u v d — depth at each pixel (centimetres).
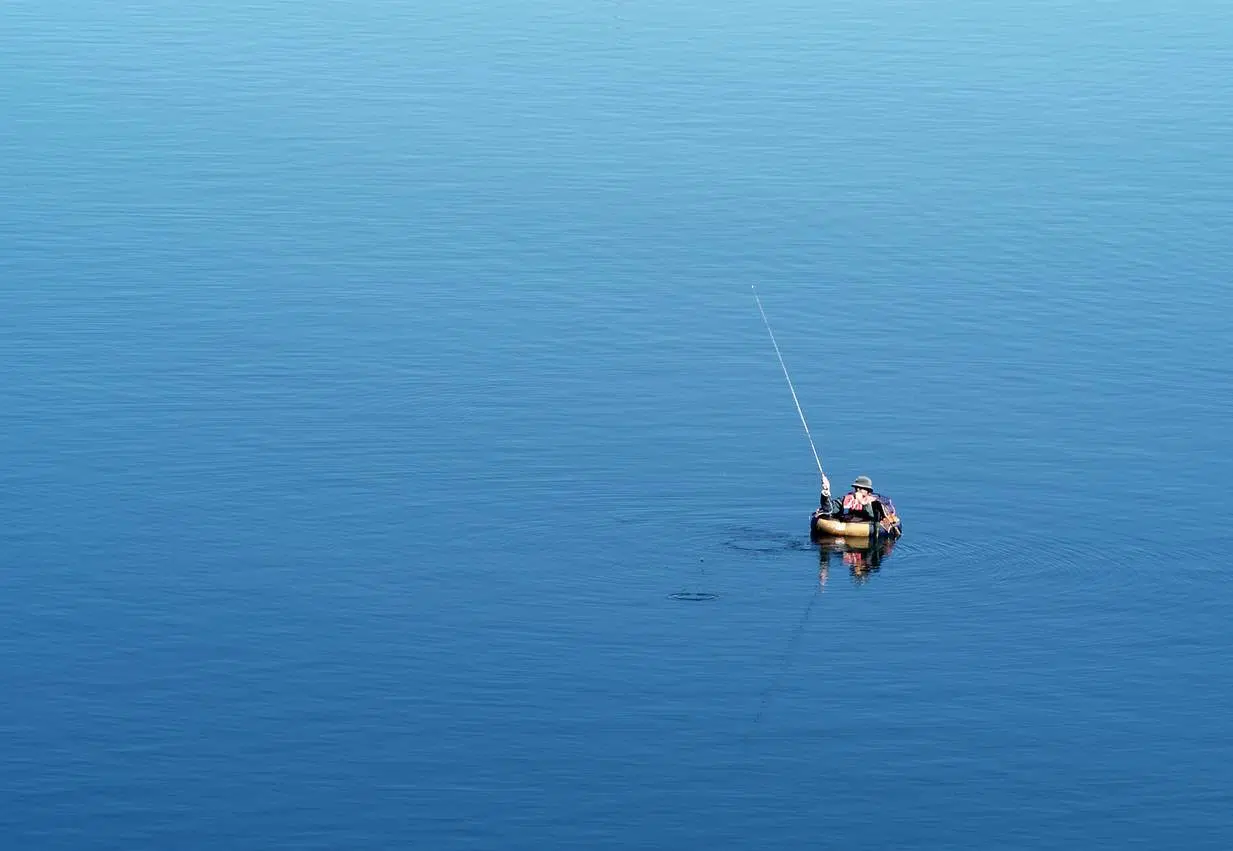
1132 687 4444
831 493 5556
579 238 8250
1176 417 6209
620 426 6150
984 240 8188
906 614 4822
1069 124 10012
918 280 7700
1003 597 4919
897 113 10262
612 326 7188
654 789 3972
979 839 3794
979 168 9250
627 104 10456
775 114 10262
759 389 6525
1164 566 5088
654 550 5209
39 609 4778
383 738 4166
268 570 5031
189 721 4228
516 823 3828
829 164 9350
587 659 4562
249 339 6950
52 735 4162
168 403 6284
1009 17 12631
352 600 4862
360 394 6406
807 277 7750
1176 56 11500
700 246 8138
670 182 9088
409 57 11506
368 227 8362
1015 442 6000
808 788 3988
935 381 6594
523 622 4753
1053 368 6706
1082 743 4188
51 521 5325
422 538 5256
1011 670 4522
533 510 5456
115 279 7625
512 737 4178
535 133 9900
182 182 8962
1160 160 9319
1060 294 7519
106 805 3881
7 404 6250
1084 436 6047
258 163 9294
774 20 12556
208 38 11994
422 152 9544
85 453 5834
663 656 4578
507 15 12762
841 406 6350
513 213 8581
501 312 7325
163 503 5462
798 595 4928
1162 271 7762
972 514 5441
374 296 7500
